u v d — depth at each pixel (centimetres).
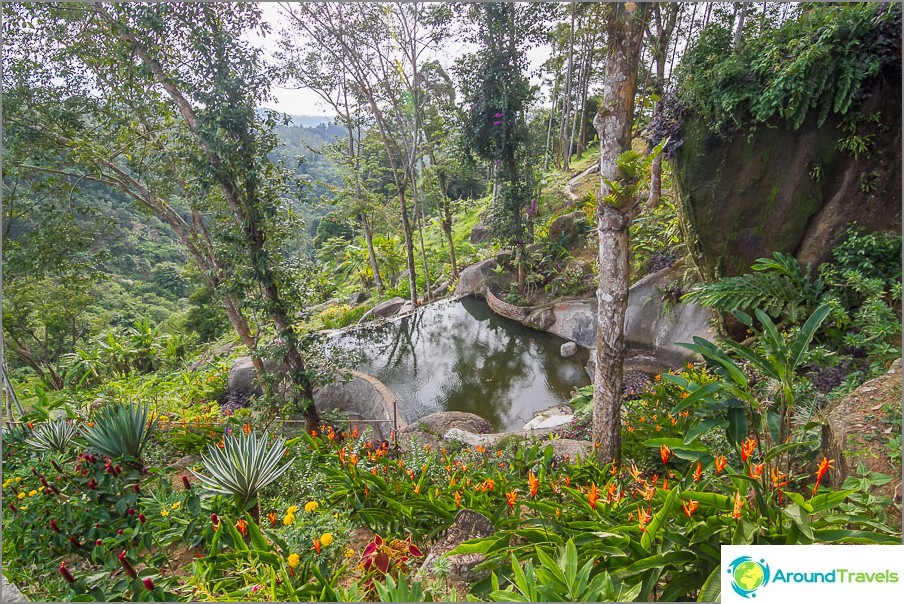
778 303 558
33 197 629
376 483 357
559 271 1117
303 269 600
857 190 541
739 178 603
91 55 562
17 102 544
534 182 1187
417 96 1262
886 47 481
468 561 260
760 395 443
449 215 1426
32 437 454
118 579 282
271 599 242
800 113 530
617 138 379
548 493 348
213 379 834
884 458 283
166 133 564
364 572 273
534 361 906
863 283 488
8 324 934
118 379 818
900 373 352
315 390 757
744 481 239
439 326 1148
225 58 506
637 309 834
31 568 300
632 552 235
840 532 216
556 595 199
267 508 357
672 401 477
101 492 341
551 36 1042
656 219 946
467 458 440
